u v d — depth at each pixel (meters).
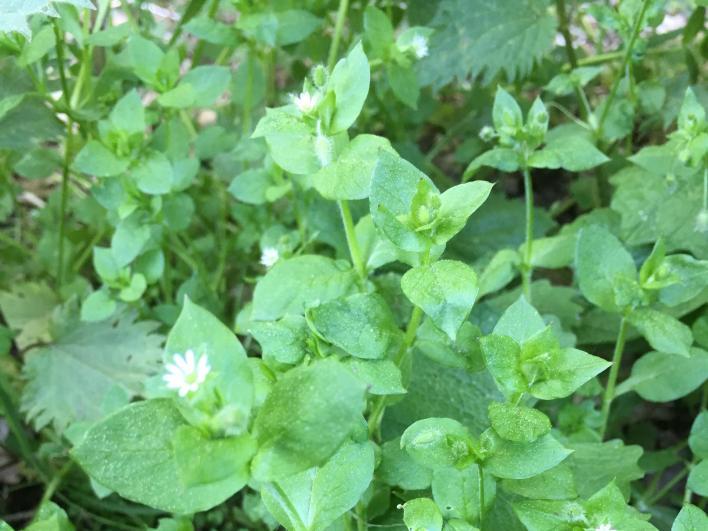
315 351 0.15
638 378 0.19
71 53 0.26
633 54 0.24
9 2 0.17
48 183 0.34
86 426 0.21
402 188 0.14
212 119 0.36
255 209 0.26
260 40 0.24
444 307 0.14
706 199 0.21
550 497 0.14
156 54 0.23
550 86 0.25
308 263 0.17
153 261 0.24
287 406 0.11
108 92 0.25
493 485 0.14
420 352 0.20
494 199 0.30
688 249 0.23
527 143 0.19
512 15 0.28
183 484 0.11
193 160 0.23
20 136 0.24
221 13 0.33
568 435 0.20
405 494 0.17
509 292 0.23
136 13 0.32
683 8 0.32
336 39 0.25
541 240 0.21
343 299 0.15
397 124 0.31
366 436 0.14
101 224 0.28
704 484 0.16
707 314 0.22
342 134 0.16
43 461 0.24
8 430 0.27
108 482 0.11
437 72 0.28
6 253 0.29
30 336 0.26
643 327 0.17
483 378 0.20
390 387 0.14
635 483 0.23
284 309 0.17
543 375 0.14
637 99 0.25
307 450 0.11
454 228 0.14
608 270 0.17
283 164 0.16
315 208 0.24
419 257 0.14
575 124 0.26
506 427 0.13
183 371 0.11
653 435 0.25
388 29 0.22
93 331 0.25
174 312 0.25
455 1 0.28
